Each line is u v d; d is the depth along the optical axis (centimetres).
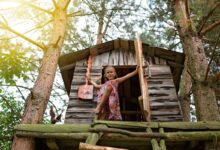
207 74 624
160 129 498
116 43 809
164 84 730
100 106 574
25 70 711
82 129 505
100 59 802
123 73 939
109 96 585
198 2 1005
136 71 603
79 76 761
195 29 749
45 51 744
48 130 514
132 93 1021
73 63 806
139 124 503
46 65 709
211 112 605
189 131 507
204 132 494
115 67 789
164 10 1160
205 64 682
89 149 417
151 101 691
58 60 790
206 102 618
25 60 720
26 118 609
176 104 683
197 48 707
